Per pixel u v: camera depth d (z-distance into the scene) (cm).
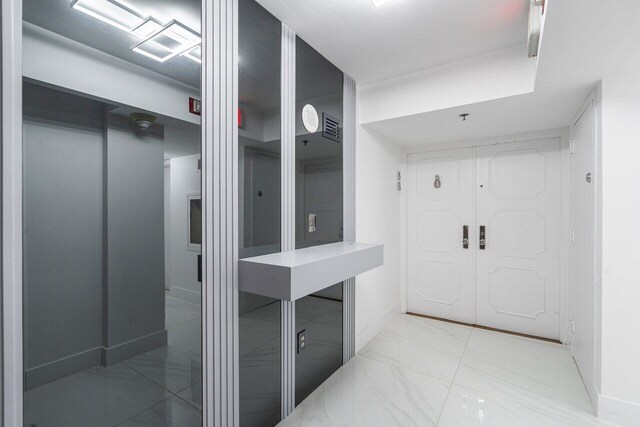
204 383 140
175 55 129
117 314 115
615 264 179
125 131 116
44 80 97
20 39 92
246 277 154
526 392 210
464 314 340
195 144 137
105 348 112
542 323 301
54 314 100
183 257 133
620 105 178
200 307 139
